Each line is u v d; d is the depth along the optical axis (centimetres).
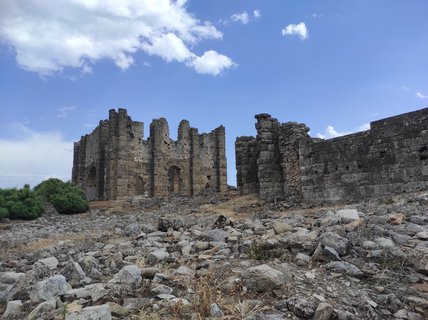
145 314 609
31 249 1527
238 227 1435
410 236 957
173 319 586
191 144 5631
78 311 582
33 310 643
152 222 2322
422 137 1953
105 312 577
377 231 984
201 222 1778
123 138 4809
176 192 5559
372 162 2145
